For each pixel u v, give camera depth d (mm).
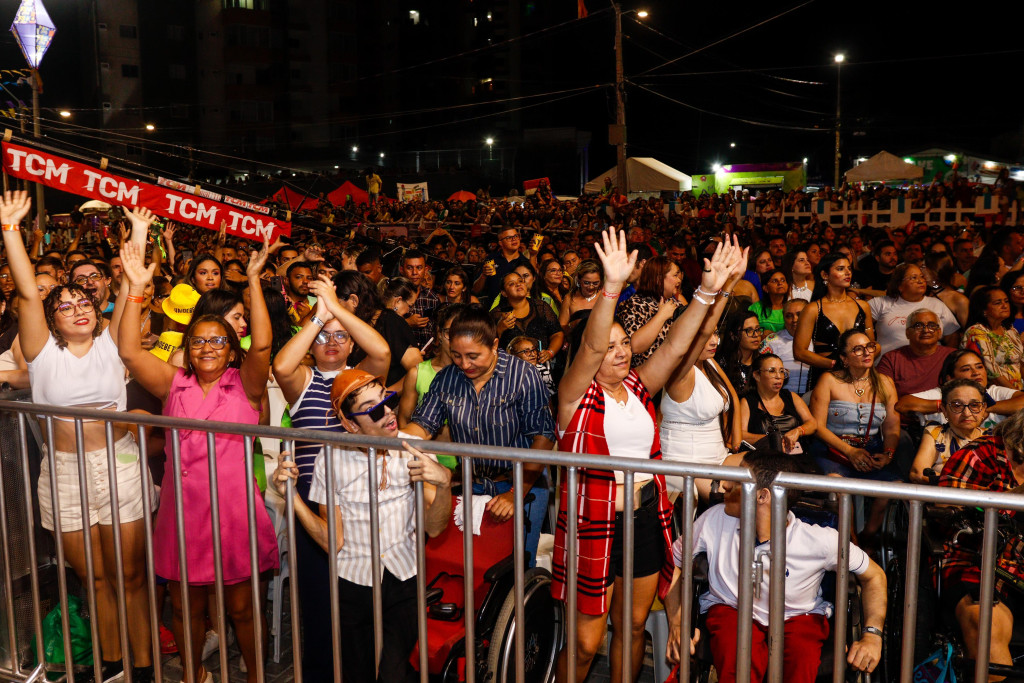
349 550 3293
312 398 3770
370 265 7250
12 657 3637
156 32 61625
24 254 3779
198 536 3537
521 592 2756
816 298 7137
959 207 22141
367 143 67688
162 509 3641
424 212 26578
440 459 3844
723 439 4379
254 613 3127
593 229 18562
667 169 35188
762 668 3035
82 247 10180
